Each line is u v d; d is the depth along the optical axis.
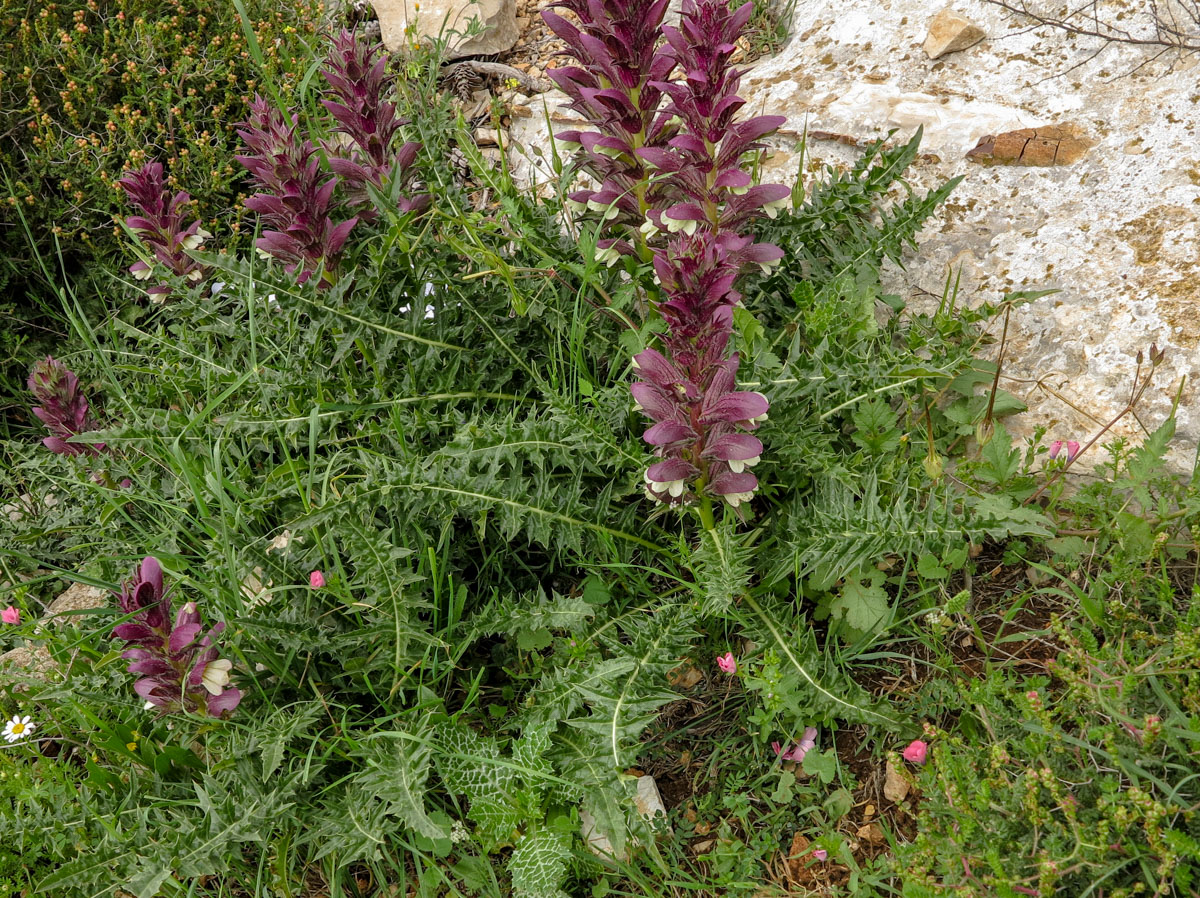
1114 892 0.47
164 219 0.93
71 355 1.05
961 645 0.68
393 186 0.84
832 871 0.60
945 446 0.78
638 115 0.72
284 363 0.84
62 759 0.73
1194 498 0.65
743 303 0.83
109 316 1.05
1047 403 0.78
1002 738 0.58
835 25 1.08
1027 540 0.72
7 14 1.16
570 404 0.73
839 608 0.68
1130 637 0.61
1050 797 0.53
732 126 0.69
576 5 0.73
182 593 0.75
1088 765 0.55
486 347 0.83
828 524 0.66
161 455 0.82
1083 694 0.54
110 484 0.88
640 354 0.63
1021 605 0.69
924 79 0.99
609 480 0.78
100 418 1.05
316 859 0.64
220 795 0.62
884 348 0.76
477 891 0.63
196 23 1.23
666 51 0.75
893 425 0.73
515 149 1.18
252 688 0.69
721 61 0.66
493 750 0.64
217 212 1.16
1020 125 0.90
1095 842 0.49
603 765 0.60
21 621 0.79
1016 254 0.85
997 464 0.71
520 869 0.59
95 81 1.16
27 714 0.75
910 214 0.82
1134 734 0.53
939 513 0.65
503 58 1.33
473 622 0.72
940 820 0.56
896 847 0.55
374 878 0.65
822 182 0.86
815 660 0.65
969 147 0.91
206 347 0.90
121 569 0.83
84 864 0.59
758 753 0.65
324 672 0.71
